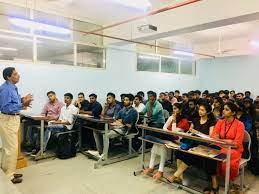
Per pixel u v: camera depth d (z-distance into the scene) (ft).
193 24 12.80
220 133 9.20
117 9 15.37
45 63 16.25
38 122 14.19
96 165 11.55
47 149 14.06
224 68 27.61
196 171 11.02
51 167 11.53
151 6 13.48
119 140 13.46
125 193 8.95
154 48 23.39
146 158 13.10
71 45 17.66
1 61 14.38
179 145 9.38
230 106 9.02
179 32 14.35
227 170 8.02
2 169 9.55
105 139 12.01
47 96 15.65
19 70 15.10
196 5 12.61
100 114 15.60
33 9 15.42
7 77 9.36
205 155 8.29
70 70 17.51
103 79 19.48
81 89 18.19
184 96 15.42
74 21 17.58
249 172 11.27
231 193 8.87
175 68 26.16
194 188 9.38
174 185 9.43
